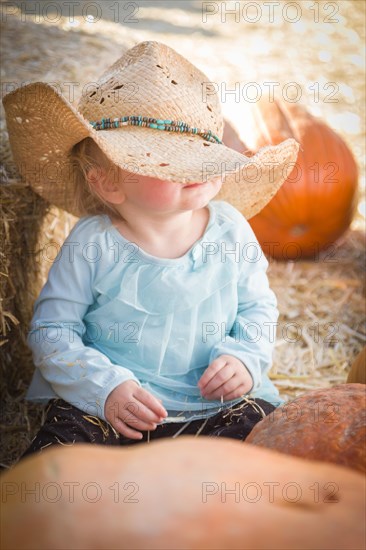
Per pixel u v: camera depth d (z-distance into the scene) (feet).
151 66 6.56
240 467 2.49
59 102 5.96
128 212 6.66
